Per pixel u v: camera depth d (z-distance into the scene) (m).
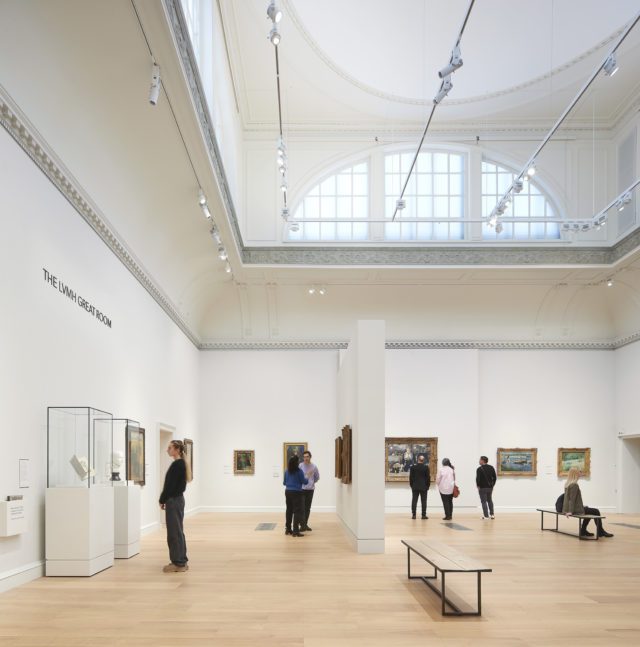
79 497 8.66
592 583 8.72
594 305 22.95
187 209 14.51
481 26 17.19
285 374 22.64
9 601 7.21
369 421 11.91
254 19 16.05
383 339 12.23
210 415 22.44
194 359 21.53
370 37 17.59
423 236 20.80
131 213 12.45
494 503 22.28
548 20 16.89
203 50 13.48
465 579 8.91
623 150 20.19
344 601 7.48
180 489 9.49
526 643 5.90
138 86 9.50
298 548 12.05
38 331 8.48
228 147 17.39
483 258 20.22
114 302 11.98
